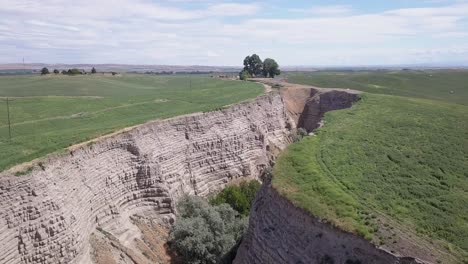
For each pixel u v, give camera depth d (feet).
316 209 82.48
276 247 85.15
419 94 344.69
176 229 127.34
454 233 77.61
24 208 90.27
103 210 119.14
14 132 142.10
